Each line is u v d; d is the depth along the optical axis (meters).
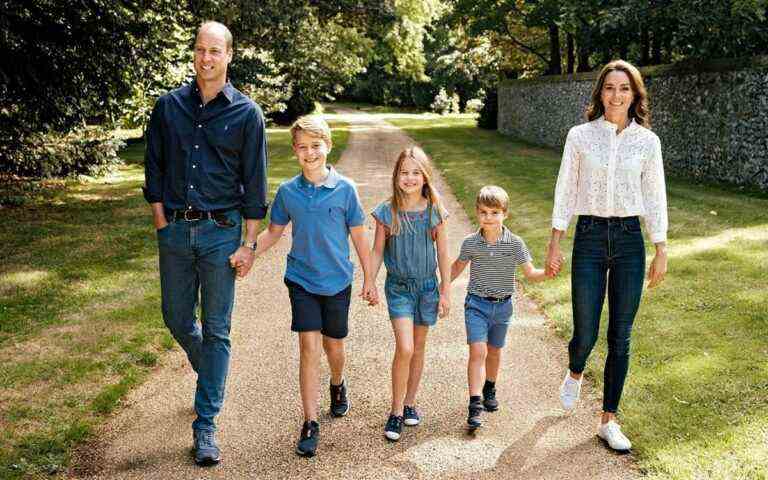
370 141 23.62
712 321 4.79
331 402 3.72
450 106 50.69
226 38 3.22
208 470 3.18
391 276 3.57
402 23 24.56
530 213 9.26
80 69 9.88
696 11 11.76
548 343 4.73
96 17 9.23
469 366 3.57
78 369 4.26
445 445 3.39
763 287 5.43
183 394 3.99
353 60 28.67
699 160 12.98
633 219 3.27
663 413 3.55
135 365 4.36
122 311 5.38
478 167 15.22
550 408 3.77
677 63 13.68
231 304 3.39
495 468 3.17
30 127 10.93
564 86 21.30
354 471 3.17
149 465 3.23
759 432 3.29
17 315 5.29
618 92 3.17
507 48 28.36
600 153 3.24
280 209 3.49
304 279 3.40
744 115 11.47
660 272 3.30
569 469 3.14
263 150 3.36
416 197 3.49
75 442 3.40
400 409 3.47
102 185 12.87
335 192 3.40
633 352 4.34
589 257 3.32
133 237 8.20
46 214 9.78
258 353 4.64
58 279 6.32
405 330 3.42
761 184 11.04
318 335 3.37
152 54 10.45
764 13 11.12
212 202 3.27
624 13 12.84
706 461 3.08
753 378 3.87
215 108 3.25
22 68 9.42
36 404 3.78
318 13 19.95
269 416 3.71
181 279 3.37
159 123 3.27
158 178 3.31
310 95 34.56
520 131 25.73
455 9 25.91
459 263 3.75
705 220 8.10
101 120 13.35
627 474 3.07
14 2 8.40
